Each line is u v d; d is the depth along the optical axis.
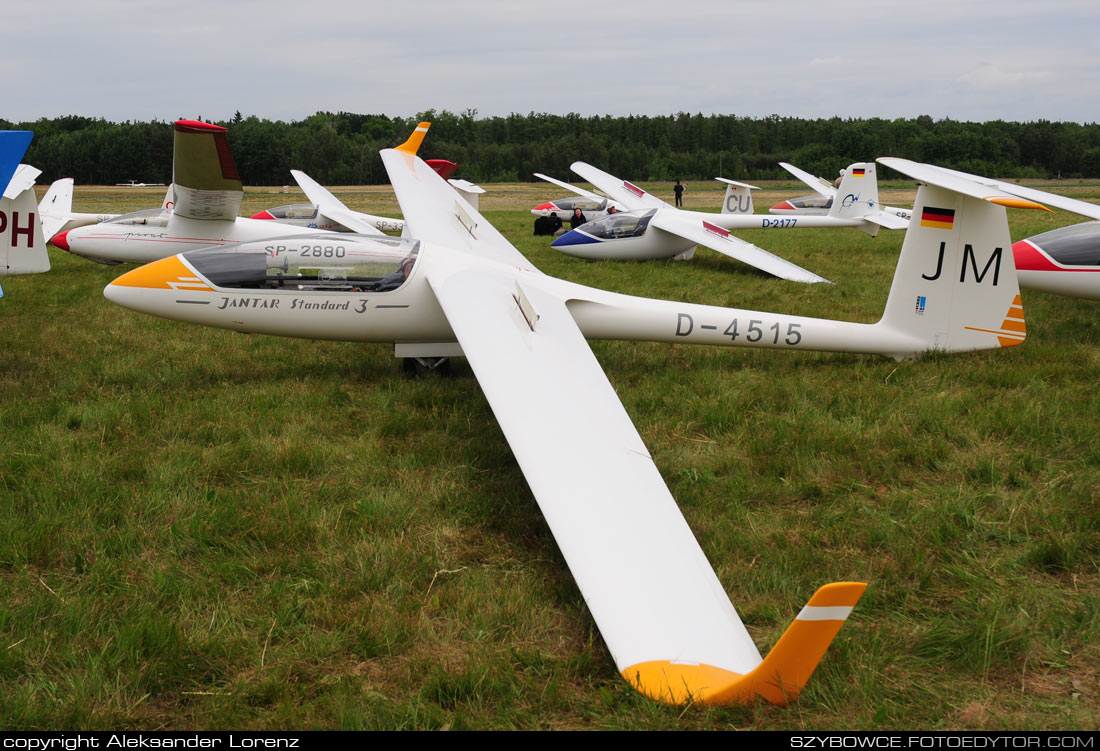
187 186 12.07
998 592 4.01
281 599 3.91
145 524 4.67
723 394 7.09
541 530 4.70
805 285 13.56
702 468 5.58
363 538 4.51
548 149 89.75
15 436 6.02
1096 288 9.80
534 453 4.29
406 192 11.57
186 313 7.63
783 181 87.81
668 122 110.56
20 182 12.77
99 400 6.89
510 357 5.52
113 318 10.39
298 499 5.01
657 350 8.80
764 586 4.06
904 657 3.53
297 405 6.87
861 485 5.29
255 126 86.00
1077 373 7.54
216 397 7.09
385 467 5.62
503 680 3.36
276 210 20.53
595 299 7.67
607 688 3.32
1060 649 3.60
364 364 8.23
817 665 3.17
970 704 3.25
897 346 8.02
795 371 7.82
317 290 7.63
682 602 3.32
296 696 3.28
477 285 7.15
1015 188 9.90
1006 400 6.79
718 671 3.02
